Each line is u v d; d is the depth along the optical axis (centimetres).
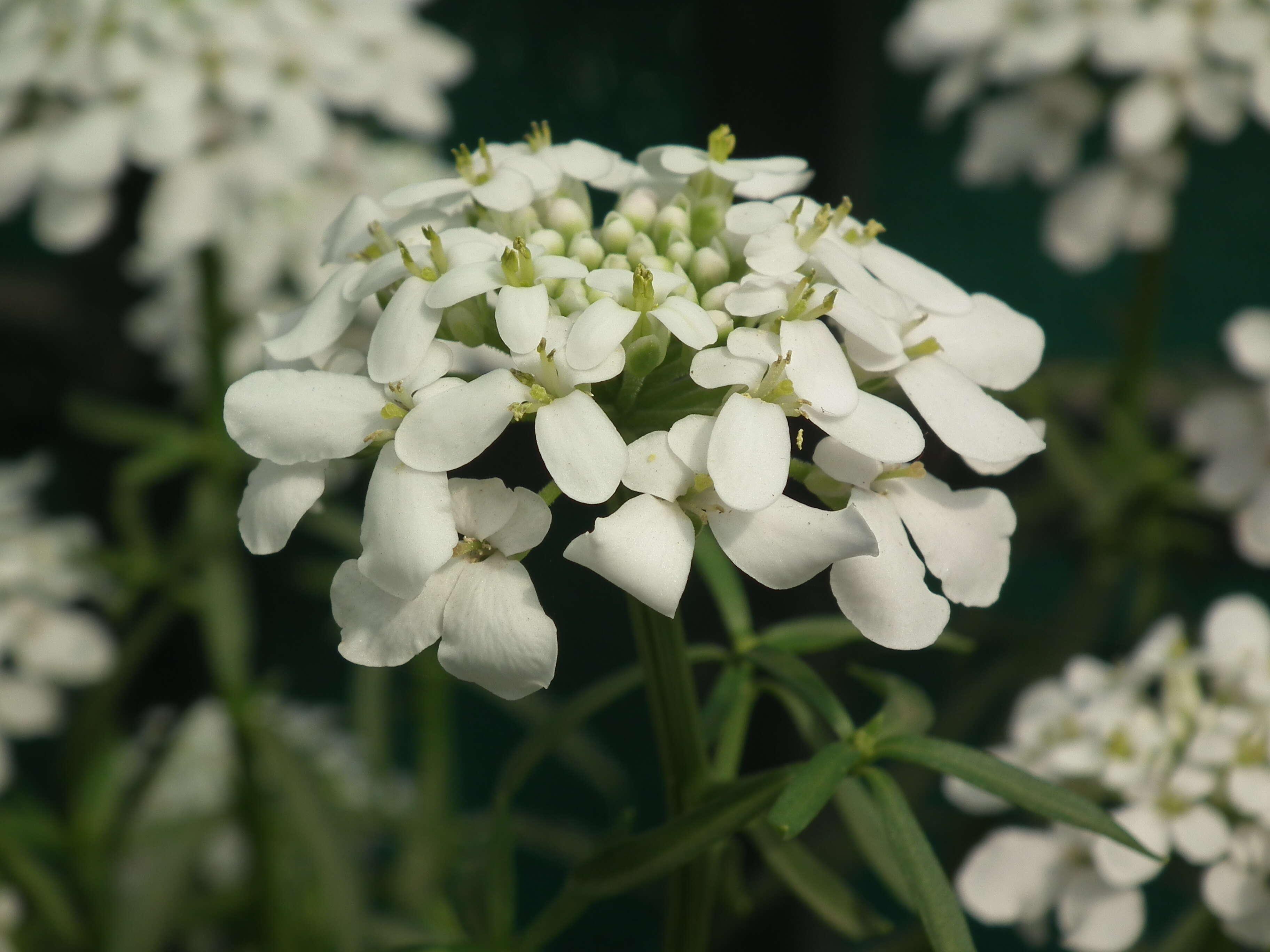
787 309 16
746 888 25
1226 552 29
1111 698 21
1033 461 30
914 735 17
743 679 18
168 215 24
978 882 20
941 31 28
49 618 28
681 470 16
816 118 27
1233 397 26
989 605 17
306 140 25
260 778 26
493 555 16
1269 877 19
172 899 24
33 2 24
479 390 16
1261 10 26
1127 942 20
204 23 24
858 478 16
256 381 16
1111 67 26
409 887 27
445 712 28
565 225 18
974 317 17
